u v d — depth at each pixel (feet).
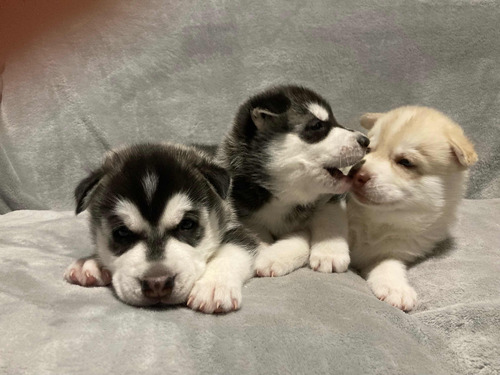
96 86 1.54
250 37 1.55
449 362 0.72
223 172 0.90
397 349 0.65
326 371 0.60
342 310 0.74
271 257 0.93
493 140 1.52
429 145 0.98
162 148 0.97
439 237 1.06
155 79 1.55
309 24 1.55
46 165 1.54
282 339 0.65
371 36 1.55
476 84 1.54
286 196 1.03
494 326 0.75
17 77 1.49
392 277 0.93
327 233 1.00
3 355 0.60
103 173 0.89
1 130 1.52
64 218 1.29
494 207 1.37
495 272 0.93
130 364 0.58
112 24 1.52
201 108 1.56
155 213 0.79
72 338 0.63
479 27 1.53
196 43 1.55
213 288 0.74
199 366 0.59
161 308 0.75
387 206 0.98
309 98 1.07
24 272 0.88
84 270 0.84
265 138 1.03
